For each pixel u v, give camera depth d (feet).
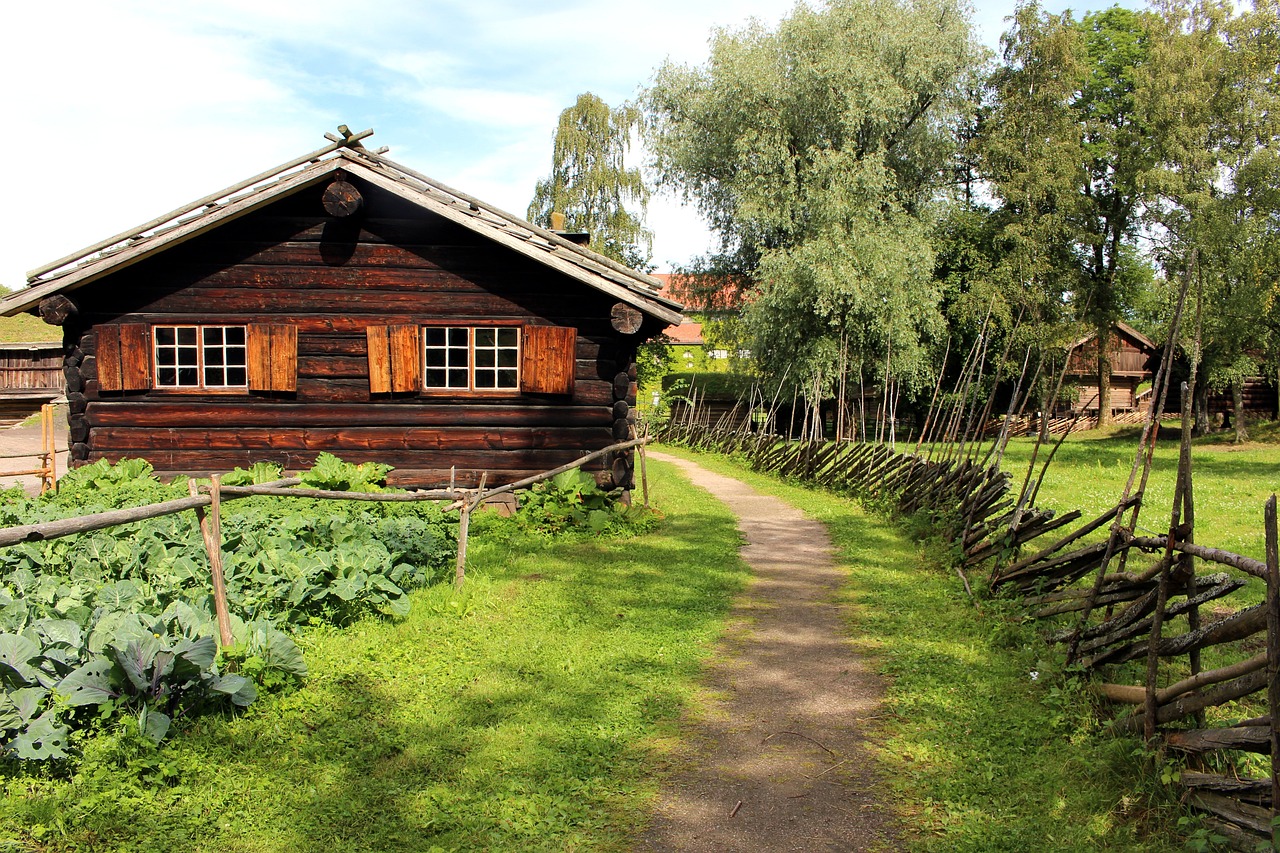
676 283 138.51
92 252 40.70
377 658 21.86
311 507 38.70
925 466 46.57
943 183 121.19
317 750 16.99
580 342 43.04
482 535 37.50
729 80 105.60
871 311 100.42
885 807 15.89
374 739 17.75
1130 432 134.82
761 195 104.83
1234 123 101.24
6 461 78.18
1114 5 140.15
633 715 19.65
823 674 22.72
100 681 16.43
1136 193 117.80
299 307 42.52
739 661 23.68
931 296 108.68
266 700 18.72
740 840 14.78
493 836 14.56
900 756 17.89
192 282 42.37
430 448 43.04
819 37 104.58
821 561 36.58
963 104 111.34
